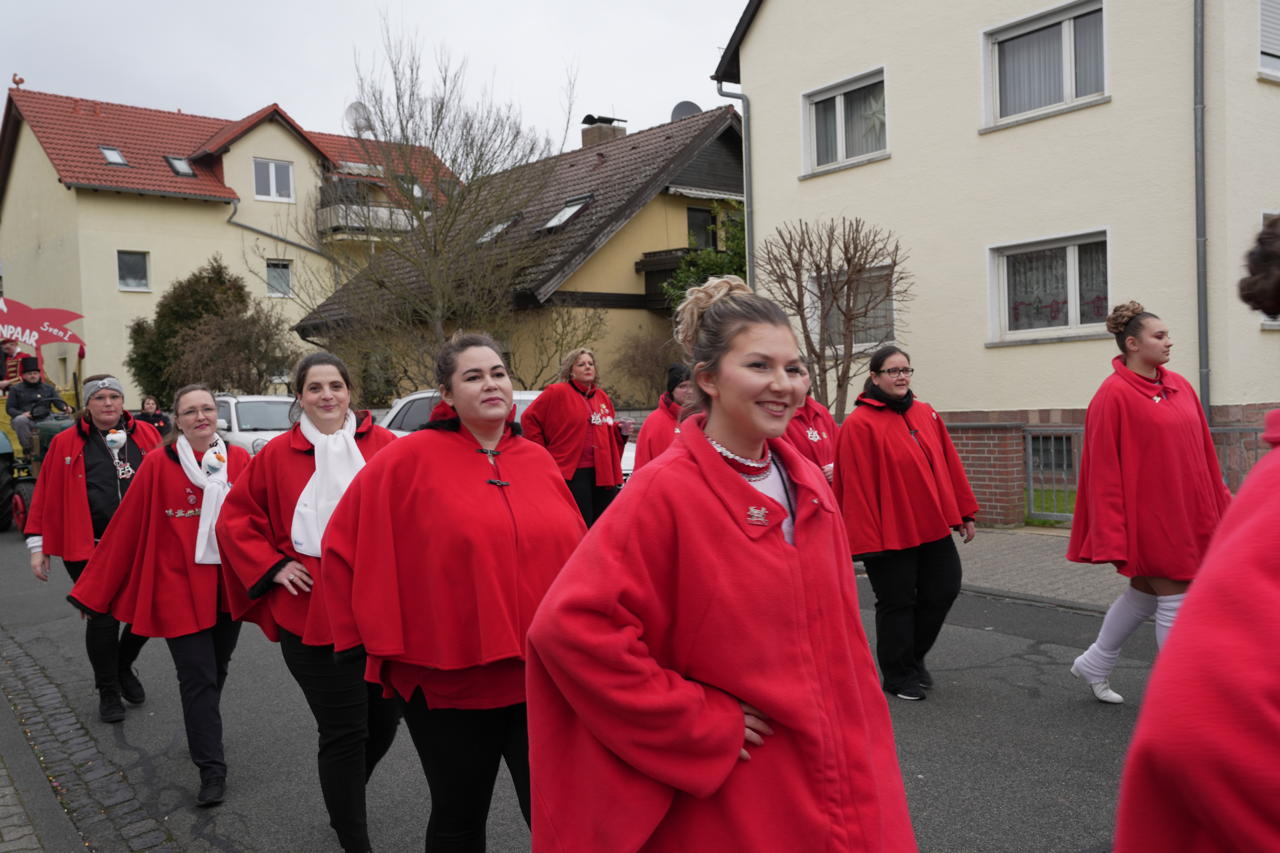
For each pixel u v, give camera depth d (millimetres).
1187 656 1104
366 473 3146
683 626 1930
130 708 6039
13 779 4910
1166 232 11359
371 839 4117
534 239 20391
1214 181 10930
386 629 3010
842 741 1950
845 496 5387
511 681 3014
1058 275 12539
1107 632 5215
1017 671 5941
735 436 2051
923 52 13562
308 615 3623
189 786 4754
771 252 13883
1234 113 10914
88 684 6578
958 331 13398
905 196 13891
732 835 1877
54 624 8406
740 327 2008
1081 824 3906
